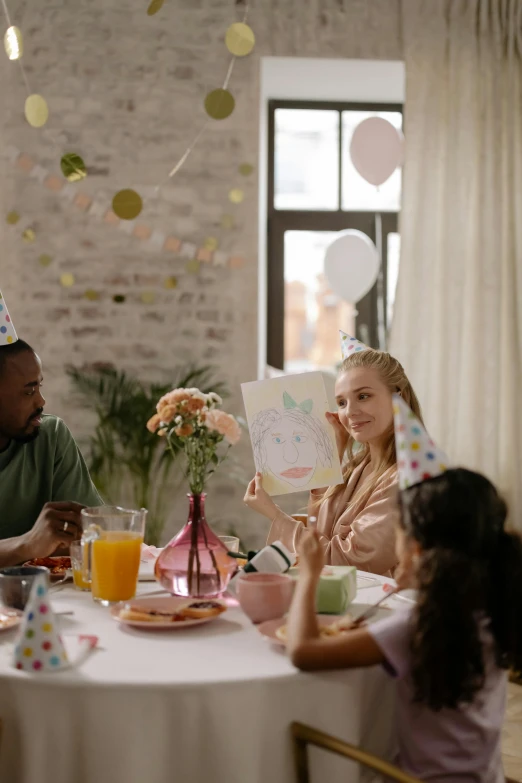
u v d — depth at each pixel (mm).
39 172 3725
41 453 2137
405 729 1294
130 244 3953
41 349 3955
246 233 3959
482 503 1242
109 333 3965
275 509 1934
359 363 2061
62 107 3902
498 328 3883
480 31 3895
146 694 1156
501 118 3906
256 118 3930
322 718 1230
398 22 3936
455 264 3902
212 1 3914
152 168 3932
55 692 1175
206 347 3984
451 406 3902
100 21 3906
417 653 1184
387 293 4375
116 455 3895
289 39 3910
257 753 1188
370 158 3520
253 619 1430
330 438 1944
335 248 3660
